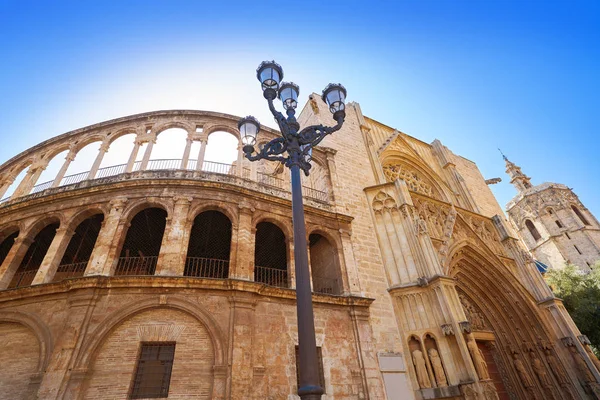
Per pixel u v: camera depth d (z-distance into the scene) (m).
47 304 12.71
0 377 11.62
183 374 11.67
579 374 19.55
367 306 16.30
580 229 50.09
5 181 20.02
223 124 20.52
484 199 33.72
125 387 11.15
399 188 21.06
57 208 15.82
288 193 18.72
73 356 11.16
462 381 14.25
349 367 14.31
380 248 19.62
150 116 20.30
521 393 19.36
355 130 26.92
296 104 10.62
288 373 12.99
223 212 16.12
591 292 29.41
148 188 15.91
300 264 7.61
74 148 19.59
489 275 23.00
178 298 12.92
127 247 18.69
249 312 13.30
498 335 21.67
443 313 15.85
